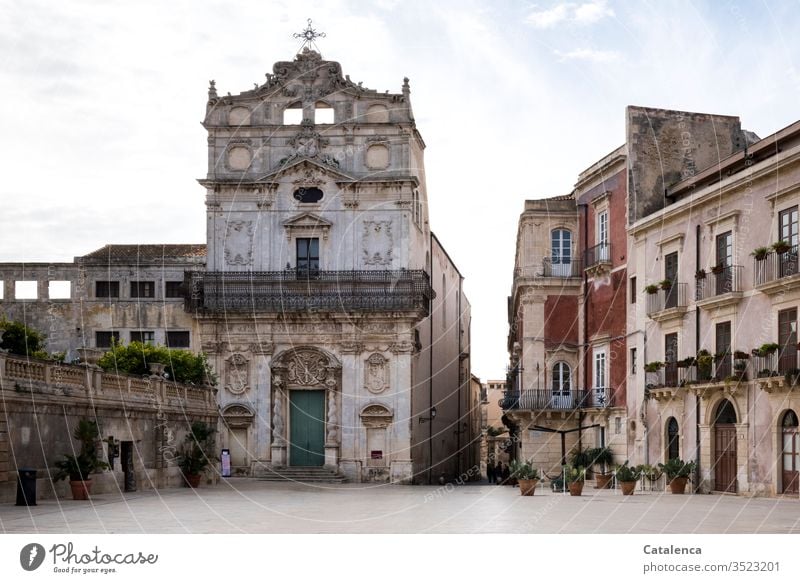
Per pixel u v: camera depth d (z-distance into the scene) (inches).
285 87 2384.4
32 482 1222.9
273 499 1577.3
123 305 2394.2
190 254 2497.5
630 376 1984.5
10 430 1241.4
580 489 1642.5
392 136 2359.7
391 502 1520.7
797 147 1434.5
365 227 2345.0
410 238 2340.1
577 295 2222.0
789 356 1446.9
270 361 2325.3
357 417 2299.5
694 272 1738.4
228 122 2388.0
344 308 2305.6
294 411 2331.4
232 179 2367.1
